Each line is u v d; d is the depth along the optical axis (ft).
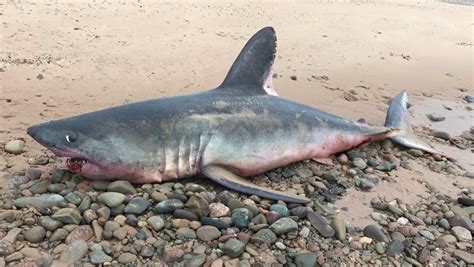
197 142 4.97
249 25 12.67
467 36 14.85
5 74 7.64
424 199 5.40
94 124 4.68
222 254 4.06
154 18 12.18
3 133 5.71
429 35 14.30
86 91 7.39
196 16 12.96
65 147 4.55
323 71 9.77
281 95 8.11
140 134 4.76
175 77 8.41
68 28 10.47
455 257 4.40
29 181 4.74
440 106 8.76
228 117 5.16
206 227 4.26
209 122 5.05
